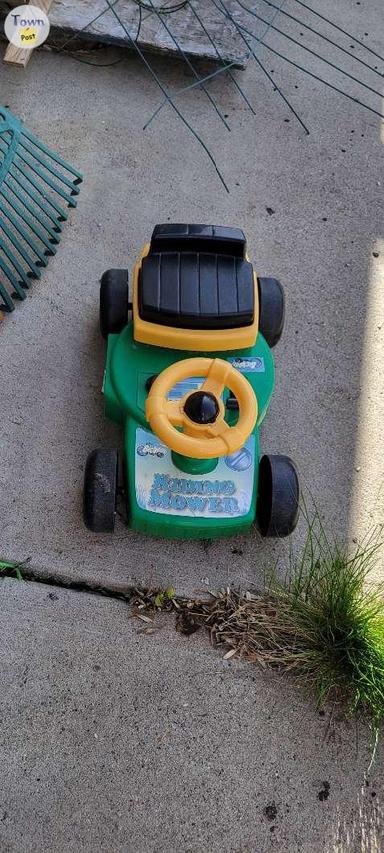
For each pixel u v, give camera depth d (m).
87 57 3.47
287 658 2.14
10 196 2.96
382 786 2.04
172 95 3.42
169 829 1.93
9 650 2.12
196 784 1.99
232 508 2.15
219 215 3.09
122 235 2.97
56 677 2.10
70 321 2.73
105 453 2.17
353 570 2.33
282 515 2.15
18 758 1.98
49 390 2.57
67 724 2.04
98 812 1.93
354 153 3.39
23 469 2.42
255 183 3.21
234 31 3.41
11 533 2.30
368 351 2.84
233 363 2.29
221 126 3.36
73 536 2.32
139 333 2.18
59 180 3.05
